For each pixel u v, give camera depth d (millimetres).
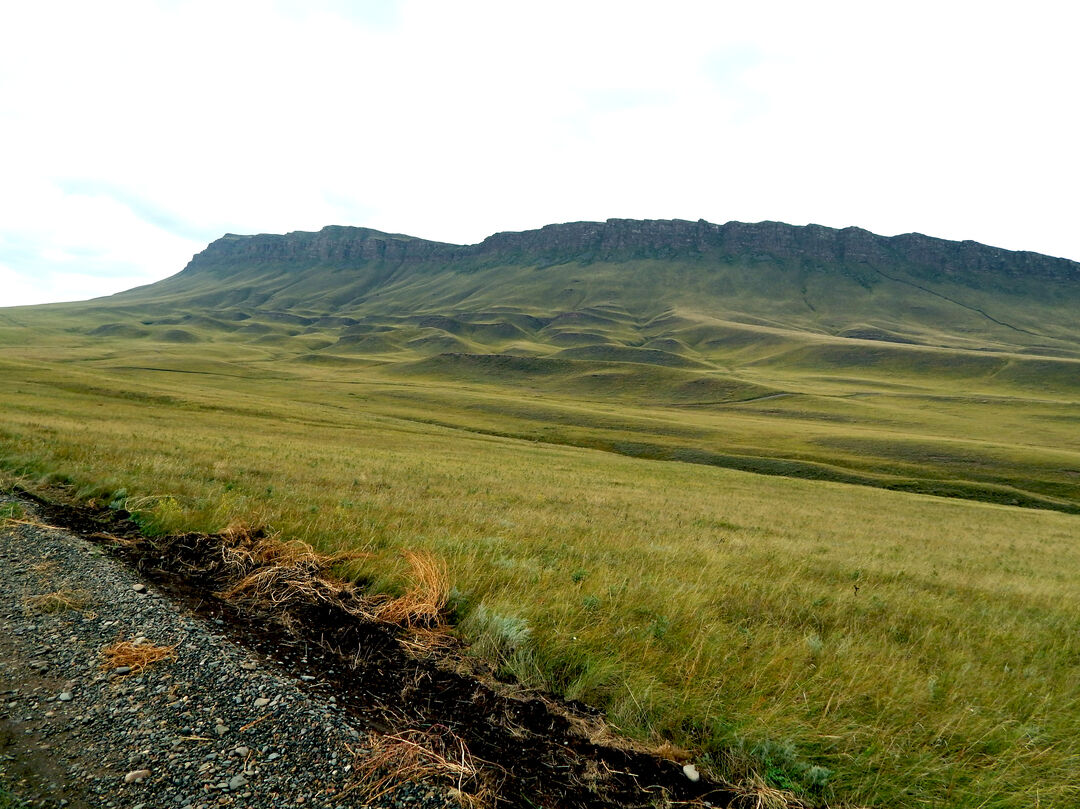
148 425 35938
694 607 7973
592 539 13805
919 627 9320
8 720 4422
